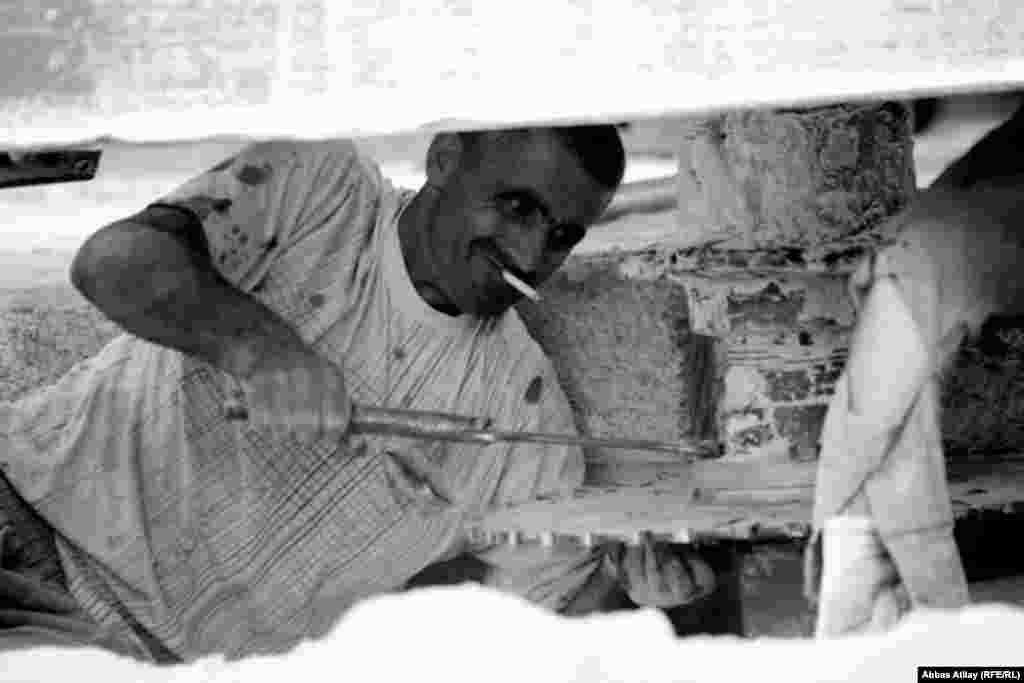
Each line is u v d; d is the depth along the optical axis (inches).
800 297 274.5
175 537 316.8
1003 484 279.6
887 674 192.1
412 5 224.8
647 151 493.4
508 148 299.4
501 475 317.7
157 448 315.6
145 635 316.2
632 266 283.0
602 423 332.5
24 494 314.7
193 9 226.8
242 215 304.5
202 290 285.6
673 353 325.7
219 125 228.1
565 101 224.8
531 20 224.2
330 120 227.1
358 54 226.4
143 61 227.8
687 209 289.7
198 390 315.6
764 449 279.6
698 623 300.8
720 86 223.8
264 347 283.9
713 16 223.1
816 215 271.3
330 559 319.0
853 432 236.4
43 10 227.8
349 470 316.8
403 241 312.0
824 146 270.8
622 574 295.9
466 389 315.6
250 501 316.2
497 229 301.7
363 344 312.7
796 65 223.6
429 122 225.8
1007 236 295.1
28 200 469.1
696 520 267.1
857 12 222.8
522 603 204.5
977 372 300.4
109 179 474.3
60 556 316.2
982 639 195.5
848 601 237.9
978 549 282.0
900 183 276.7
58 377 375.2
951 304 294.7
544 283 332.5
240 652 320.2
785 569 265.9
